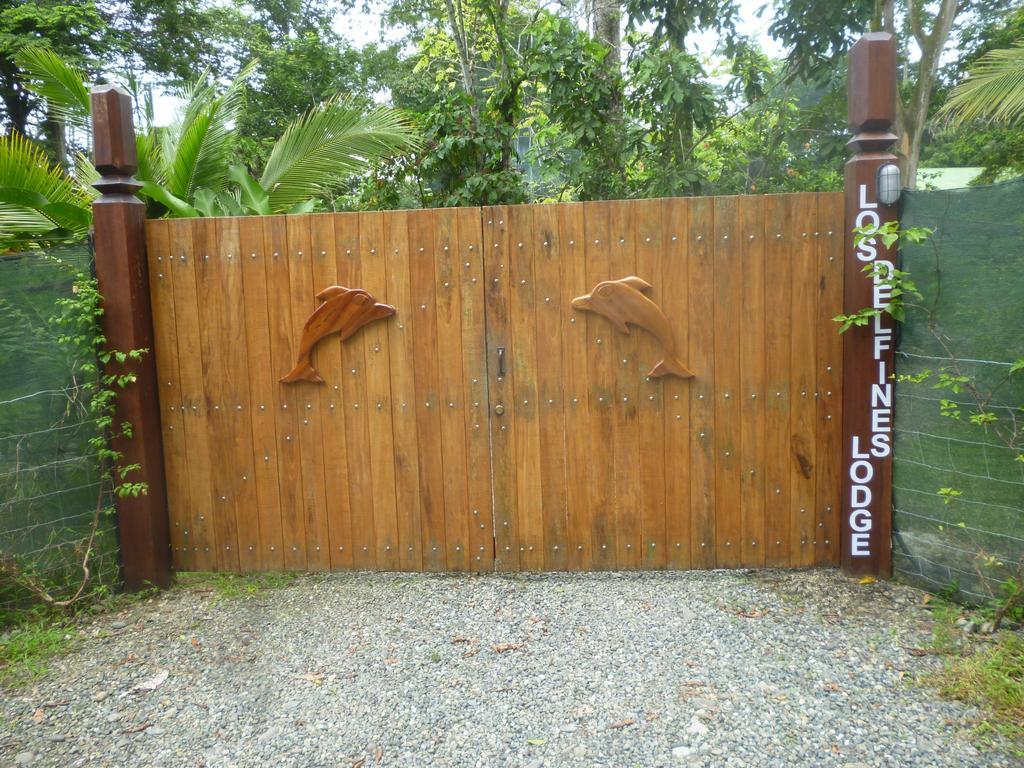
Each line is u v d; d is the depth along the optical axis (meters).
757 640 3.18
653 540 3.99
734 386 3.88
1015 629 3.14
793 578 3.82
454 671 3.02
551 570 4.04
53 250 3.76
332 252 3.94
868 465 3.73
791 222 3.79
